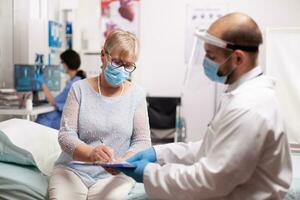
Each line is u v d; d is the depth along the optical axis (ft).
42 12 13.19
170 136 14.33
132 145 5.59
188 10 14.89
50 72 13.12
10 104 10.40
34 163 5.90
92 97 5.57
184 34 15.02
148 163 4.14
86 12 15.47
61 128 5.42
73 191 5.11
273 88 3.88
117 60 5.38
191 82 4.77
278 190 3.65
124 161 4.52
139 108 5.80
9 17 12.14
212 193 3.58
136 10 15.25
